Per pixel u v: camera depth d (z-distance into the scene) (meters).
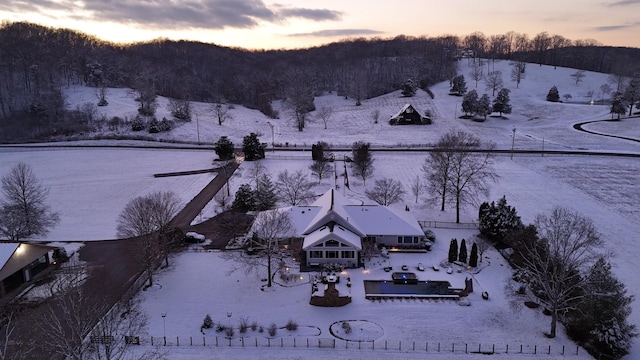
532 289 49.81
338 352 40.50
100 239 64.38
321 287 50.72
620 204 76.50
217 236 64.62
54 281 51.62
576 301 44.03
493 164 99.38
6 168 99.25
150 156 108.56
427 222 69.00
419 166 99.25
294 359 39.41
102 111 149.62
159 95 190.38
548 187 85.19
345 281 52.75
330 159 103.62
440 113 165.00
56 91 158.62
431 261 57.59
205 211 74.75
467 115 159.38
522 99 182.38
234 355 39.84
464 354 40.38
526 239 54.84
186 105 148.62
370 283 52.53
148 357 38.59
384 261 57.47
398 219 62.22
